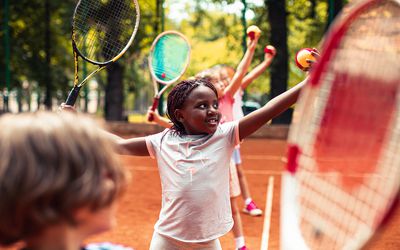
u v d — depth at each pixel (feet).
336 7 51.08
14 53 60.59
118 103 61.21
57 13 62.80
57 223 3.50
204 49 80.84
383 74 4.35
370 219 4.22
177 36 20.84
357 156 4.45
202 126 10.05
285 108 8.95
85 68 59.06
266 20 56.49
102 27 17.35
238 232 15.83
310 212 4.90
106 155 3.68
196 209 9.80
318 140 4.93
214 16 74.28
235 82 17.90
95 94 96.78
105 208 3.72
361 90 4.53
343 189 4.58
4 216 3.43
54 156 3.44
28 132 3.49
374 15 4.53
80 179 3.47
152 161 36.88
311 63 8.29
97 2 17.03
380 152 4.22
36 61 61.62
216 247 10.11
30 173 3.37
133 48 61.21
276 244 17.33
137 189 26.66
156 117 17.34
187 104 10.14
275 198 24.39
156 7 54.49
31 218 3.43
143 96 117.80
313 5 60.54
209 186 9.80
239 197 24.59
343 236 4.48
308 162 5.02
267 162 36.50
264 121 9.37
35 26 61.52
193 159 9.88
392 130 4.16
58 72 62.49
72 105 11.76
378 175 4.22
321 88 4.96
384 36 4.40
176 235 9.96
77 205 3.48
